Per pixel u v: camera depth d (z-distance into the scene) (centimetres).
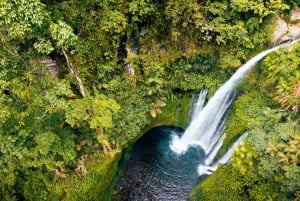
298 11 1515
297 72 1242
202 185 1270
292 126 1116
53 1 1134
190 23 1363
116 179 1379
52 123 1064
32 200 1166
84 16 1184
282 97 1211
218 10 1332
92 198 1226
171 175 1395
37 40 961
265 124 1194
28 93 1023
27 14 830
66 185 1197
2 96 943
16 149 1000
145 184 1365
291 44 1388
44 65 1050
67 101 1122
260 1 1339
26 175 1166
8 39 940
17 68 1000
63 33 892
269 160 1095
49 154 1116
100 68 1315
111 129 1323
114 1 1232
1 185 1113
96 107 1120
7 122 980
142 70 1409
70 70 1202
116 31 1249
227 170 1221
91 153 1300
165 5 1310
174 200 1307
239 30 1349
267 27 1436
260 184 1123
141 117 1395
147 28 1360
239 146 1184
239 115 1310
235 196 1152
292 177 994
